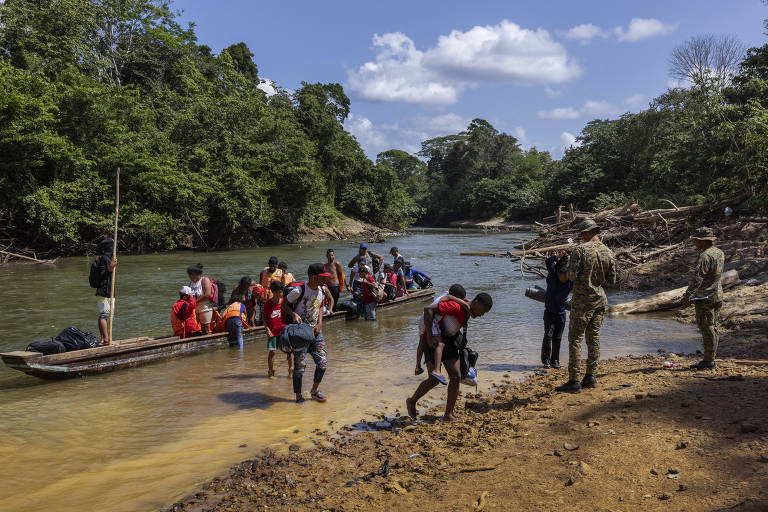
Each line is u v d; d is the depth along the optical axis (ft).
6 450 14.80
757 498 8.62
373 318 36.40
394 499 11.08
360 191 206.59
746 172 65.36
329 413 17.92
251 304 31.58
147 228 97.25
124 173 96.73
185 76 136.56
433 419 17.19
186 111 120.98
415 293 44.60
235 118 126.72
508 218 263.90
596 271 17.65
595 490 10.07
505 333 31.32
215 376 22.63
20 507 11.58
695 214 67.46
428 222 352.49
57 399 19.39
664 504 9.11
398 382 21.63
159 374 22.91
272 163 128.16
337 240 155.63
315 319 19.44
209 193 110.52
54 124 89.45
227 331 28.60
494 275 62.75
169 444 15.25
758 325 27.76
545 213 229.66
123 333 31.12
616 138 200.95
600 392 17.21
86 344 23.12
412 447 14.56
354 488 11.89
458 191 321.52
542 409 16.31
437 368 16.19
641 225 70.28
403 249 109.50
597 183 197.26
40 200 81.76
